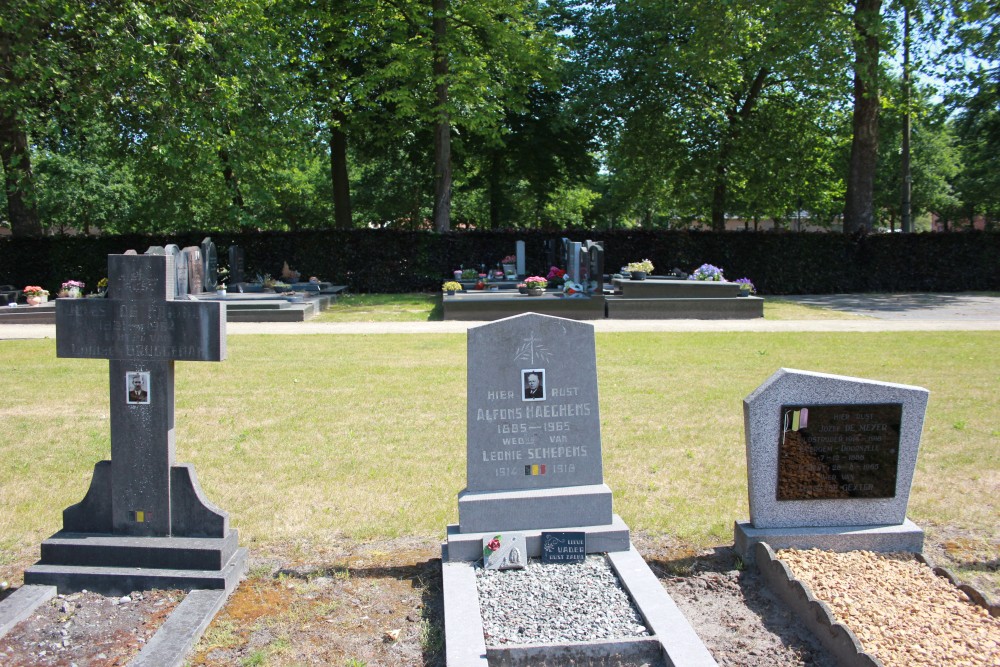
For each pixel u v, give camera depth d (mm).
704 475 8117
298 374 13633
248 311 21766
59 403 11445
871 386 6051
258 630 5145
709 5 29562
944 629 4879
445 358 15297
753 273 31438
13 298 24547
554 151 41625
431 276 31484
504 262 30438
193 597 5441
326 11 30391
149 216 44125
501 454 6215
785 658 4793
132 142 28422
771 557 5723
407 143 39844
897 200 53625
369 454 8906
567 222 61250
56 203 45125
